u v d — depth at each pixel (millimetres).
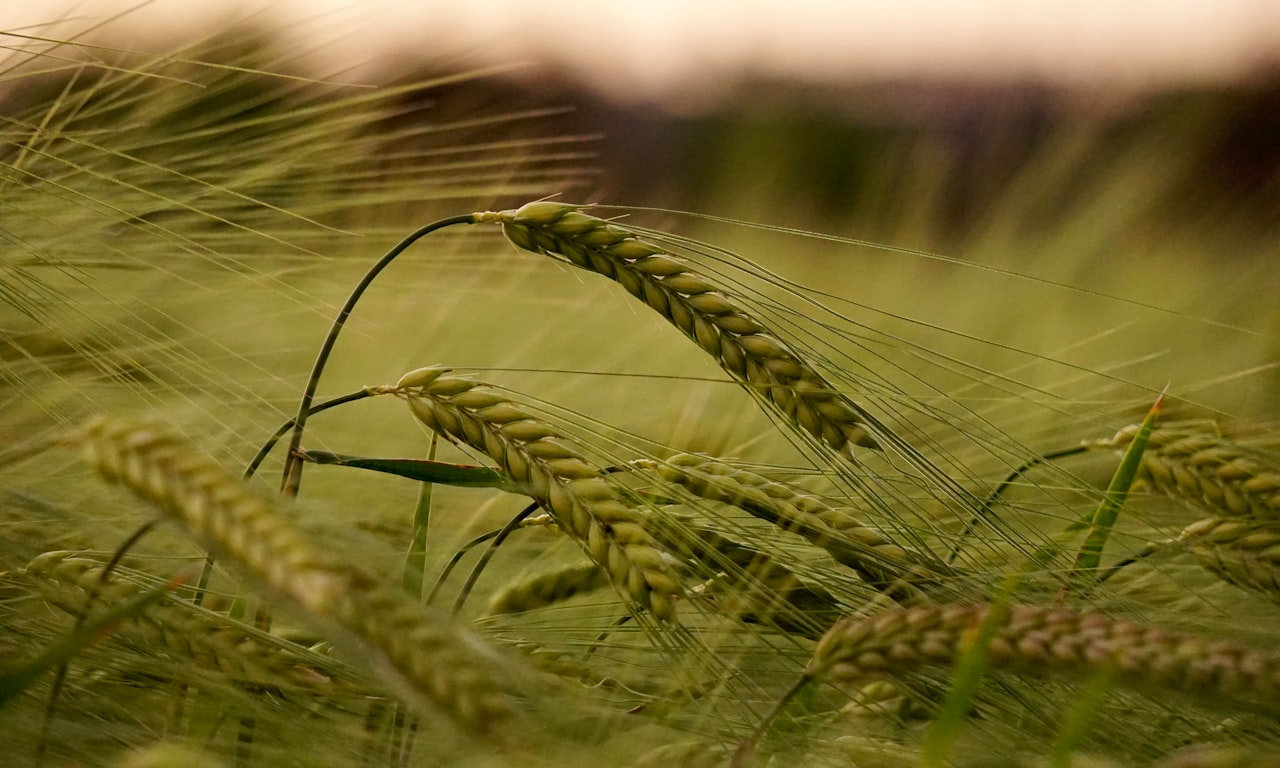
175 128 1018
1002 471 949
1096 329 1898
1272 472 816
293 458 776
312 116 1103
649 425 1034
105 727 749
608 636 827
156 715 764
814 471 831
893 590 780
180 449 673
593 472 758
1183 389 1039
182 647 742
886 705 788
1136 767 731
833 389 795
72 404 859
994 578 796
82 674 760
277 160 1070
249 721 749
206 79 1036
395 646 654
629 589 748
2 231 884
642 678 806
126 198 956
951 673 753
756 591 788
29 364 862
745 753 709
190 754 677
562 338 1431
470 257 1247
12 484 816
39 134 923
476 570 795
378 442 1084
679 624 752
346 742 756
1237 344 1590
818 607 795
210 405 886
